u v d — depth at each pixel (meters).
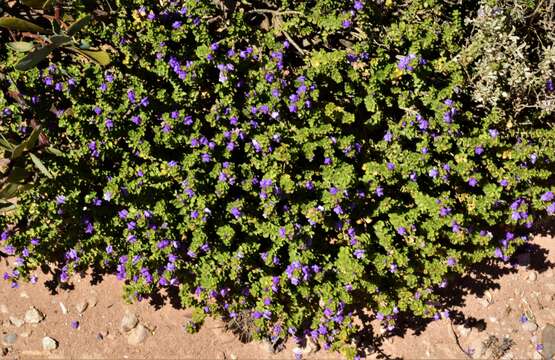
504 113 4.18
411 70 3.91
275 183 3.75
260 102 3.85
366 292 4.28
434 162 4.18
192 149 3.90
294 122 3.98
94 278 4.21
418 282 4.24
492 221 4.21
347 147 3.94
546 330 4.61
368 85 4.00
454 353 4.48
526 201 4.47
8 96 3.78
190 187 3.67
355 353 4.06
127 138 3.83
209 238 3.95
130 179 3.72
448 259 4.12
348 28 4.08
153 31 3.71
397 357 4.40
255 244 3.87
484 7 4.00
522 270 4.76
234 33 3.87
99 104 3.64
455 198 4.32
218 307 3.99
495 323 4.61
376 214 4.04
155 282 4.01
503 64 3.98
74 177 3.75
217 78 4.04
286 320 4.05
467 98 4.27
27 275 3.91
